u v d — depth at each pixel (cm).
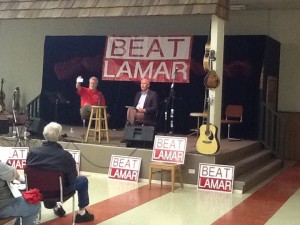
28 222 410
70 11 825
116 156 747
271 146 962
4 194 385
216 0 721
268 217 549
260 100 960
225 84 1000
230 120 973
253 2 979
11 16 873
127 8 782
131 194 645
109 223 502
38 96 1170
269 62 996
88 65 1122
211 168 691
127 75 1013
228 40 995
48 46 1170
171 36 974
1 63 1270
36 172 434
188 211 564
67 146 788
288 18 1038
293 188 728
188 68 959
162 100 1041
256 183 748
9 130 905
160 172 720
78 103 1134
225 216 547
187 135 998
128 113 784
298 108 1047
